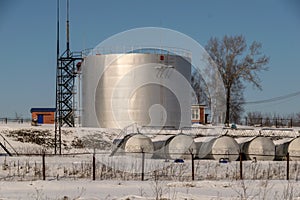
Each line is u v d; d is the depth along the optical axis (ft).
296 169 117.70
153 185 85.51
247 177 103.45
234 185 85.92
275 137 188.85
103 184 86.69
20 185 83.25
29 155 130.72
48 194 73.20
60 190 78.59
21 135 198.39
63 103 236.63
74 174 103.50
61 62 237.45
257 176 106.01
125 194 73.77
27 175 101.76
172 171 110.52
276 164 130.72
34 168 108.06
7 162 119.85
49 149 181.78
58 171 107.76
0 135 177.88
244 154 146.82
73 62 237.66
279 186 85.81
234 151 147.54
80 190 78.74
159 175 102.99
